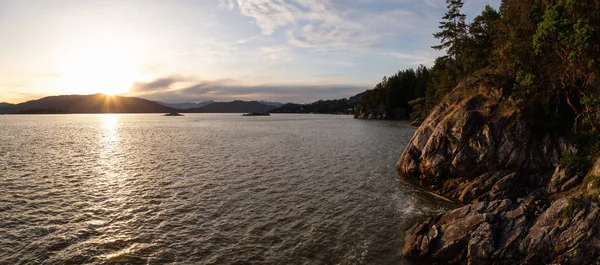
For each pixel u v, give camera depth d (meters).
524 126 31.23
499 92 34.84
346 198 30.45
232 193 31.95
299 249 20.33
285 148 63.59
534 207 20.08
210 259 19.05
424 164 36.12
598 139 26.94
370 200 29.89
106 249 20.05
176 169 43.09
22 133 101.81
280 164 46.56
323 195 31.41
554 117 31.05
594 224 16.56
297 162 48.12
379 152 57.22
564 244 16.59
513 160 31.11
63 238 21.38
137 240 21.36
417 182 36.09
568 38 25.88
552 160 30.00
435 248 19.03
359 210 27.20
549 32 27.17
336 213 26.50
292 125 147.38
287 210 27.17
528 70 32.03
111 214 25.94
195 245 20.80
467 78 43.78
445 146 35.06
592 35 24.81
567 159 26.27
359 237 22.03
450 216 20.97
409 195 31.50
